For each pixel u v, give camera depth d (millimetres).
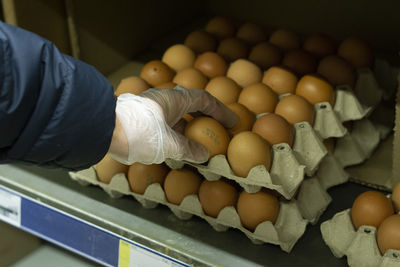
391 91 1693
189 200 1250
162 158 1028
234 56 1687
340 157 1475
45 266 1748
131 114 977
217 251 1200
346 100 1459
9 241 1711
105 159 1321
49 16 1617
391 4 1787
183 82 1446
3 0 1489
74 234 1360
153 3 2012
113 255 1313
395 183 1345
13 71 812
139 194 1311
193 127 1166
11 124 826
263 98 1364
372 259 1073
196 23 2203
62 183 1414
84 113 873
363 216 1119
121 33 1896
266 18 2084
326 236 1183
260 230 1184
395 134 1279
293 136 1303
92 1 1720
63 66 860
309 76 1440
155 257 1240
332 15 1928
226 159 1201
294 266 1160
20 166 1474
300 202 1297
